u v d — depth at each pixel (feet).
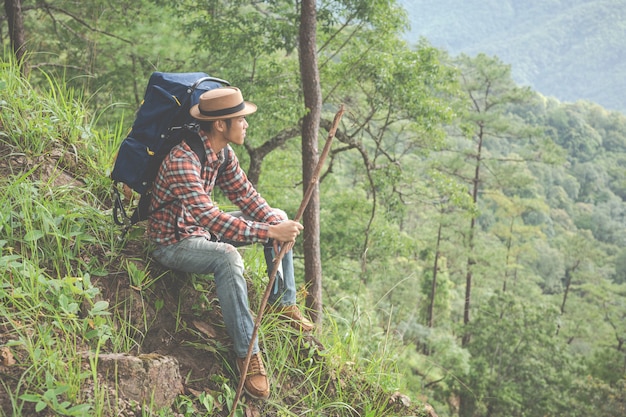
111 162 12.71
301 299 12.82
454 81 47.62
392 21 39.47
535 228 152.05
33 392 7.75
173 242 9.84
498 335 89.56
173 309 10.57
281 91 35.88
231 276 9.66
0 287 8.95
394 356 12.53
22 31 24.26
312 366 11.18
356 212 58.59
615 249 283.59
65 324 9.01
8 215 9.82
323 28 38.01
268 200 52.47
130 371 8.55
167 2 35.94
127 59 34.78
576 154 398.83
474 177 117.91
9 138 11.47
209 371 10.01
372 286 99.25
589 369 102.17
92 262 10.14
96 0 33.88
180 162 9.20
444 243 119.44
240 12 38.88
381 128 46.65
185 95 9.23
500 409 84.17
